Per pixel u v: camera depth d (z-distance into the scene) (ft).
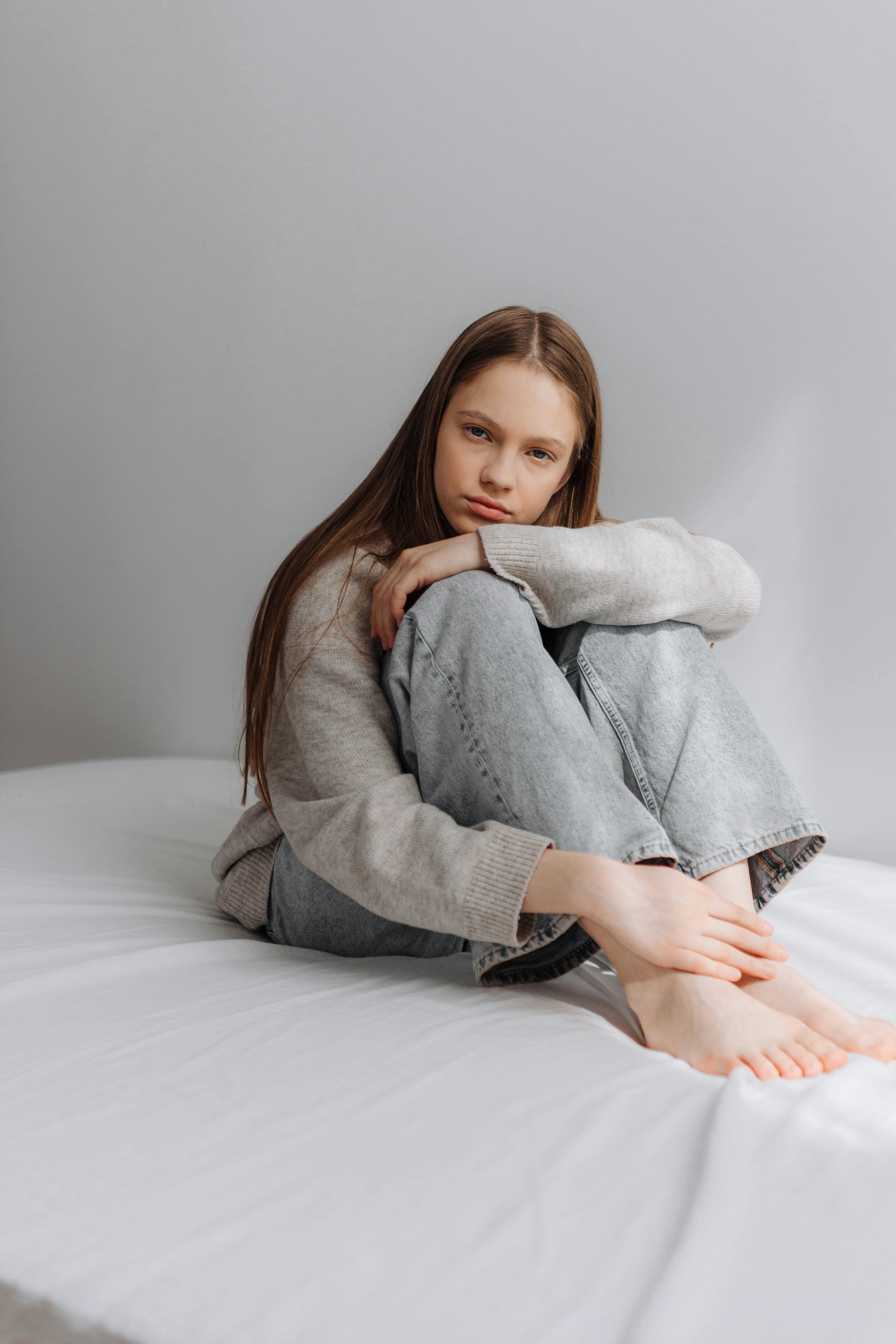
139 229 7.00
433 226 6.07
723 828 2.40
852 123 5.01
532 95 5.75
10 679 7.88
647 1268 1.30
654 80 5.44
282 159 6.48
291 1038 2.02
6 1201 1.47
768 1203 1.43
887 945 2.96
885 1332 1.18
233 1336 1.22
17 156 7.48
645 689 2.53
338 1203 1.44
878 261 4.99
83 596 7.47
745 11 5.21
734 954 2.15
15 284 7.59
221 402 6.79
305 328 6.48
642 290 5.54
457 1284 1.27
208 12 6.65
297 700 2.73
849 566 5.12
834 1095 1.80
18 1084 1.81
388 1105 1.72
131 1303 1.27
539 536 2.59
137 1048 1.97
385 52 6.13
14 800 4.78
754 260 5.26
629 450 5.62
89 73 7.13
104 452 7.28
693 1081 1.90
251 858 3.11
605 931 2.25
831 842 5.21
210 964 2.65
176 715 7.11
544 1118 1.68
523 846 2.22
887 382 4.99
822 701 5.21
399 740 2.71
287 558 3.23
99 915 3.14
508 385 2.95
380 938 2.81
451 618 2.47
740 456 5.34
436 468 3.09
